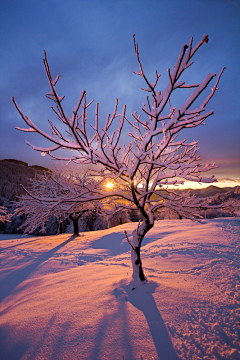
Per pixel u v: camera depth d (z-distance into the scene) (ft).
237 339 8.59
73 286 16.15
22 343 9.29
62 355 8.20
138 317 10.27
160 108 7.50
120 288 13.73
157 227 48.47
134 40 6.43
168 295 12.35
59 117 8.08
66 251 36.91
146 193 13.37
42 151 8.70
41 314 11.70
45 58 5.90
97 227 96.22
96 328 9.61
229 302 11.54
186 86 7.01
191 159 13.05
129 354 7.94
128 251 34.04
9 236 105.60
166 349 8.16
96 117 9.14
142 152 9.50
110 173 12.71
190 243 28.12
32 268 26.40
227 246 24.90
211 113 7.23
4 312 13.76
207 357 7.66
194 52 6.19
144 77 7.00
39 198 11.37
